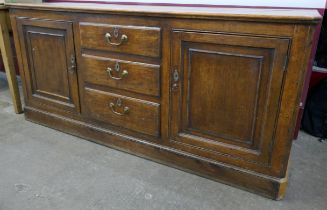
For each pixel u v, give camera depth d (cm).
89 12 122
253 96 101
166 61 112
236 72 101
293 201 109
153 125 126
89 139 150
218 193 113
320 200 110
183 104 115
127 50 119
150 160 134
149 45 113
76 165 130
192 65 108
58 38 138
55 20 135
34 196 111
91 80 136
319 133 157
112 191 114
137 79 122
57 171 126
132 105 128
